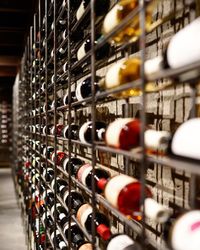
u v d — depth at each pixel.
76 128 2.40
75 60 2.56
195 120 0.96
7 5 4.70
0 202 7.36
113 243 1.42
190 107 1.29
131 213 1.26
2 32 6.31
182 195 1.35
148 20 1.32
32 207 4.37
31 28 4.59
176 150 0.98
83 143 1.79
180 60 0.92
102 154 2.37
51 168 3.34
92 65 1.58
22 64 6.61
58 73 3.08
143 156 1.06
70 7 2.31
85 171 1.94
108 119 2.26
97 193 1.74
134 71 1.34
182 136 0.95
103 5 2.10
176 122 1.40
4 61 7.82
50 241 2.96
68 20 2.19
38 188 3.83
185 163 0.91
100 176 1.92
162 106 1.52
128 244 1.35
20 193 6.77
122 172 1.99
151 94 1.62
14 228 5.50
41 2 3.88
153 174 1.61
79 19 1.89
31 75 4.54
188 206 1.30
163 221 1.12
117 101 2.08
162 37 1.54
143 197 1.07
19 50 7.36
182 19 1.35
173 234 0.92
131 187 1.26
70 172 2.15
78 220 2.02
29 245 4.42
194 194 1.12
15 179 8.88
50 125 3.48
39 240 3.48
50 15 3.14
